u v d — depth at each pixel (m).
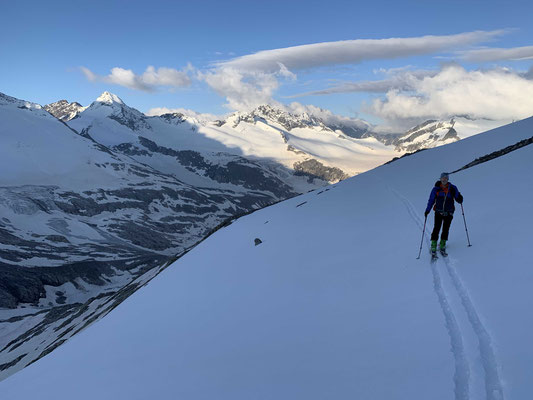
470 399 4.76
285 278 13.23
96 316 50.00
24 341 69.75
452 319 6.85
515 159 20.84
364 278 10.71
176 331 11.66
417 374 5.53
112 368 10.18
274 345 8.08
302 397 5.85
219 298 14.02
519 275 7.54
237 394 6.51
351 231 17.64
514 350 5.32
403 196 22.86
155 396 7.44
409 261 10.84
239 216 53.78
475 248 10.12
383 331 7.18
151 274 53.12
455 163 31.83
